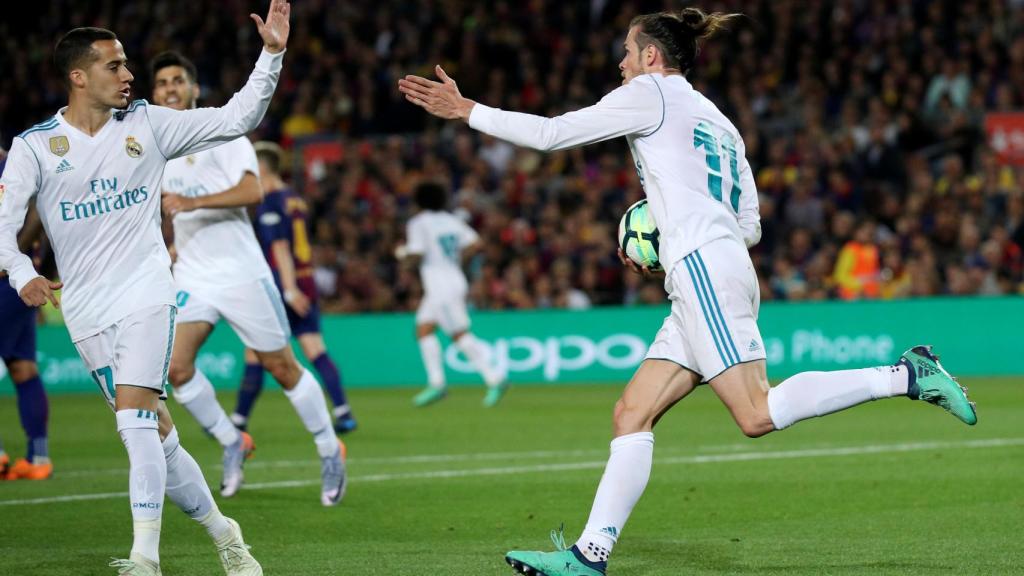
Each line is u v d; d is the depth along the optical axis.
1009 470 19.09
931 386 11.40
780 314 38.06
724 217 11.66
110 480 19.58
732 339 11.38
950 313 37.75
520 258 41.97
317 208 47.50
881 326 37.75
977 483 17.88
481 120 11.60
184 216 16.97
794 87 50.47
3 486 18.91
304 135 51.53
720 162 11.81
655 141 11.69
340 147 50.12
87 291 11.78
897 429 25.23
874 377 11.47
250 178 16.72
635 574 12.30
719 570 12.43
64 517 16.14
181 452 12.02
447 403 33.06
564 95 51.62
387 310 41.56
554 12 55.00
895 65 48.56
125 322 11.67
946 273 39.84
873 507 16.11
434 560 13.13
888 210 42.69
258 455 22.50
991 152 43.06
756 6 52.00
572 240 42.34
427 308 32.16
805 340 37.91
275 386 38.62
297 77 55.38
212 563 13.11
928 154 45.28
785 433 24.84
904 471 19.22
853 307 37.84
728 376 11.41
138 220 11.83
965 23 49.72
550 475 19.58
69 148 11.64
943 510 15.77
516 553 11.16
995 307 37.72
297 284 25.16
